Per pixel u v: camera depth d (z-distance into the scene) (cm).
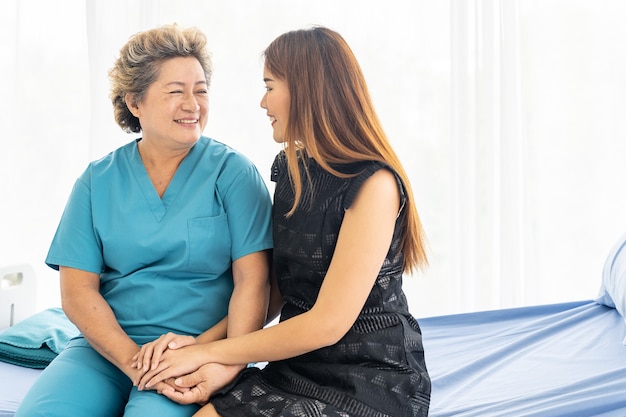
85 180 192
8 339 228
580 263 319
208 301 189
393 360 163
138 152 192
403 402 160
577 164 315
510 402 185
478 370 212
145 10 326
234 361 168
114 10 329
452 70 309
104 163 193
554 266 320
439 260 327
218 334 184
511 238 310
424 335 246
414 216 169
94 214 188
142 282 187
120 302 188
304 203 168
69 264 187
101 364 182
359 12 318
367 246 160
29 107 349
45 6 344
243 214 187
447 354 229
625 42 307
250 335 167
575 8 309
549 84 313
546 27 311
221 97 332
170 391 166
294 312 173
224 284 192
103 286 194
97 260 189
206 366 167
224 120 333
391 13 317
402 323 166
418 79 318
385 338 164
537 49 310
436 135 320
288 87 168
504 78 305
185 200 187
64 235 189
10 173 350
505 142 307
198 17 330
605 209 314
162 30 186
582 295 319
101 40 329
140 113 187
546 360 214
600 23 309
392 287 168
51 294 355
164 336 175
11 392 202
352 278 159
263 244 186
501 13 305
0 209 351
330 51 167
